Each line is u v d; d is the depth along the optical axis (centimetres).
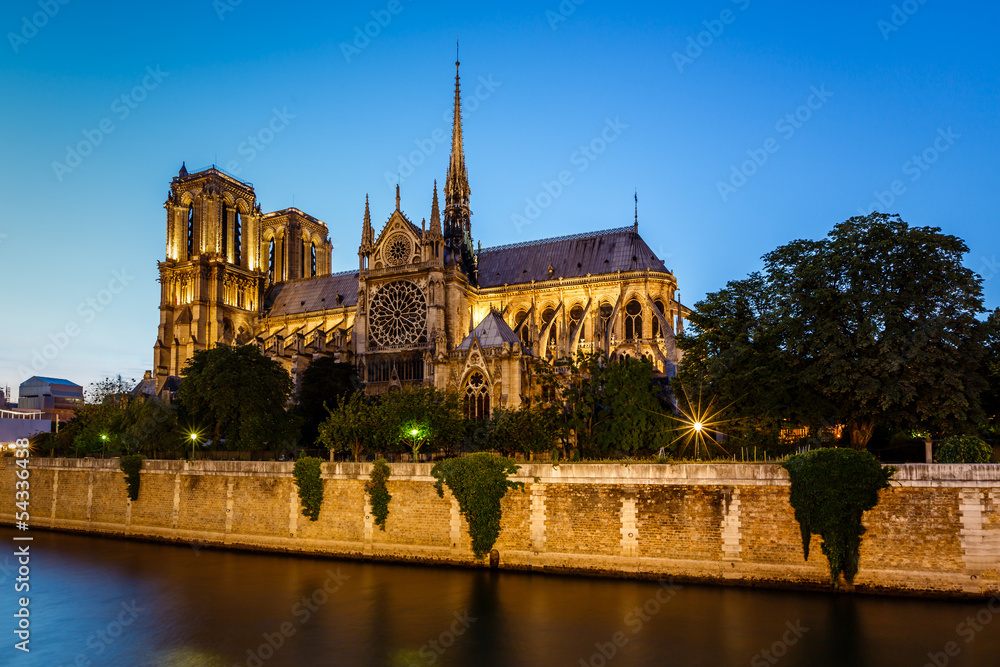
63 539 6556
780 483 4272
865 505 4075
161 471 6412
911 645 3403
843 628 3600
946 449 4362
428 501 5119
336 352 10719
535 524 4788
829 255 5247
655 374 8619
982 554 3894
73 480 7088
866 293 4953
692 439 5962
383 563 5147
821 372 5000
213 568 5197
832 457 4138
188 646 3731
